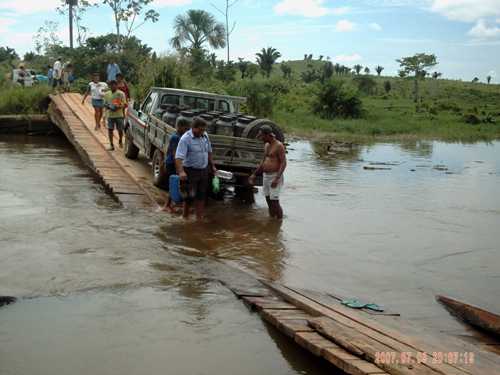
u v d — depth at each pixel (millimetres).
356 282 6852
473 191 14086
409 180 15438
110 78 20359
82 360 4523
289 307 5711
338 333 4824
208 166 9602
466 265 7836
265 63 72250
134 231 8312
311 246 8242
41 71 39688
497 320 5621
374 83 71688
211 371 4488
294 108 40531
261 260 7383
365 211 11047
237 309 5719
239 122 11016
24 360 4473
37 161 15258
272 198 9711
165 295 5902
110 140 14742
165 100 12438
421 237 9242
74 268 6492
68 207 9750
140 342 4879
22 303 5504
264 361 4719
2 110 23609
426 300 6434
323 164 18000
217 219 9477
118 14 32875
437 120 40156
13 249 7109
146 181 11719
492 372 4344
